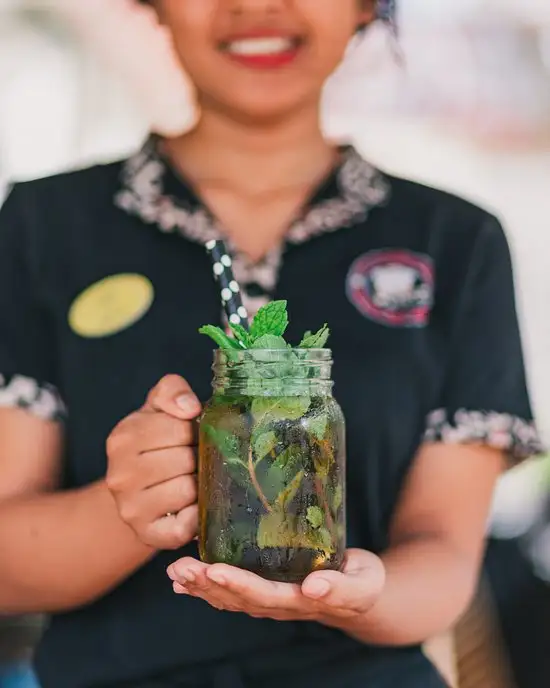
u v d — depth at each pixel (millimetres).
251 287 1027
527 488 1799
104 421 1009
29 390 1023
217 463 804
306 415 804
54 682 992
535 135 2225
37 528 949
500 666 1392
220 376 813
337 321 1028
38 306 1043
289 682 979
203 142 1076
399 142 2186
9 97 1986
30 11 1968
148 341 1016
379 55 2070
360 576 819
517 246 2266
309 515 801
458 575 980
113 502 934
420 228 1073
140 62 1967
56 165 2008
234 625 978
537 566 1514
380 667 994
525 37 2166
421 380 1033
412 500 1030
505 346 1067
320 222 1054
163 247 1044
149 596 987
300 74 1023
